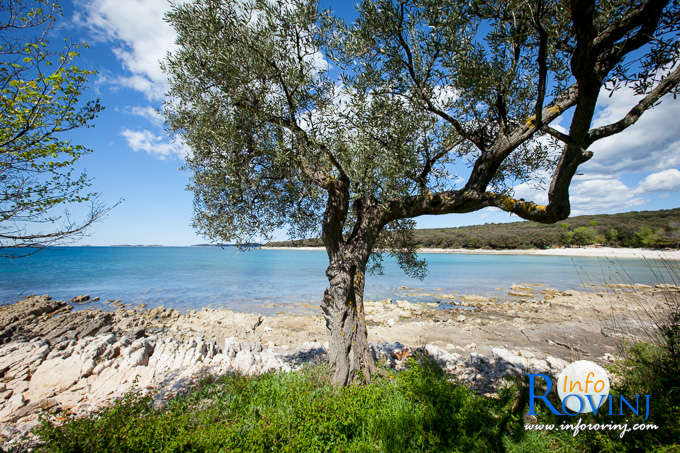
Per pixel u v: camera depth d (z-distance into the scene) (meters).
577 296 23.00
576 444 3.63
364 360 5.83
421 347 10.26
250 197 6.40
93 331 14.57
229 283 34.62
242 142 5.68
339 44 5.34
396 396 5.02
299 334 14.12
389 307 20.59
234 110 5.70
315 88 5.80
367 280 37.50
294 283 34.66
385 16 4.79
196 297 25.55
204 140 5.76
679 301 5.05
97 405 6.11
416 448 3.91
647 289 25.77
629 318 15.29
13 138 5.01
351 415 4.38
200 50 5.46
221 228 6.68
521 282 33.84
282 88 5.71
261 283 34.66
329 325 5.91
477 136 5.93
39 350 8.91
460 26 4.46
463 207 5.15
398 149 5.29
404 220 7.79
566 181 3.79
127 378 7.46
